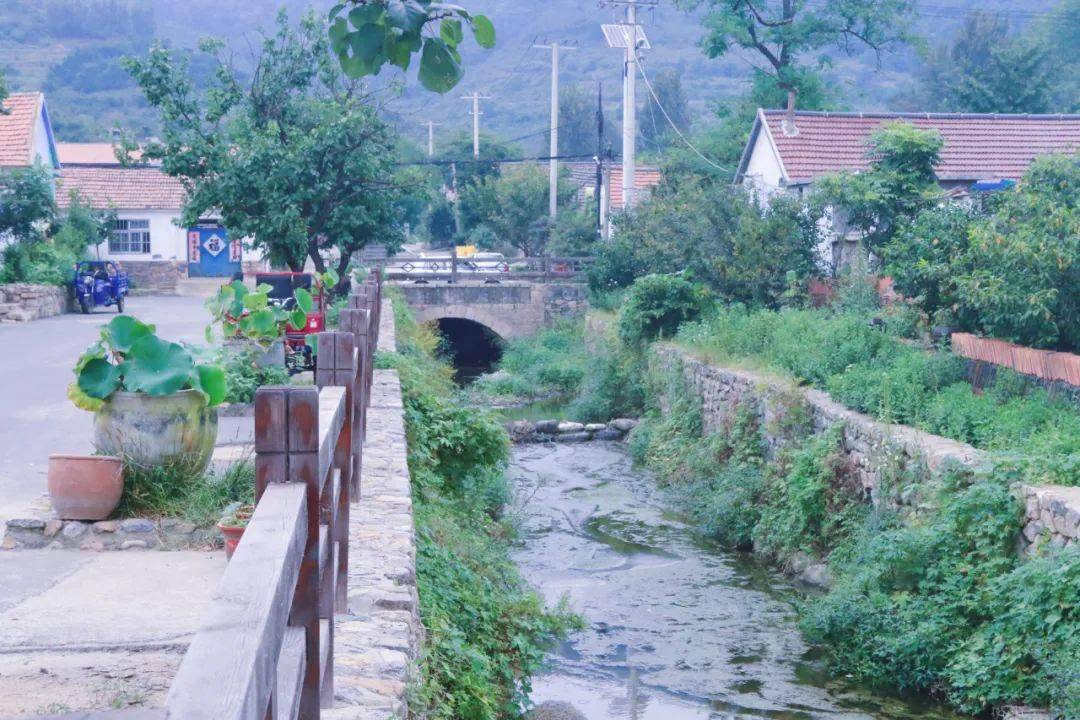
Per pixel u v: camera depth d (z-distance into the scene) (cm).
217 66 2242
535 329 3575
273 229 2094
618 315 2650
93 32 14850
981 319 1325
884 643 984
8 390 1257
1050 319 1194
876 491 1215
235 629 182
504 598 902
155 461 641
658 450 2045
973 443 1140
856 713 918
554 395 2941
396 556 583
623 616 1193
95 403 643
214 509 641
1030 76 4388
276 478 289
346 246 2395
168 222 4028
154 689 384
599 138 4109
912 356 1381
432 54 395
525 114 12444
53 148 3641
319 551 296
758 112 2752
